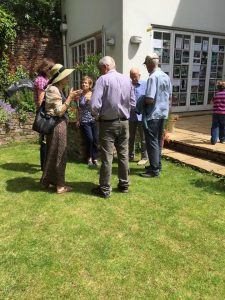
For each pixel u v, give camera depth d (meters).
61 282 2.64
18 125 7.71
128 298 2.47
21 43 10.98
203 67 9.78
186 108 9.79
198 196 4.30
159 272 2.76
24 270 2.79
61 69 4.18
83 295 2.50
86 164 5.79
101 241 3.21
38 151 6.86
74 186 4.67
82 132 5.82
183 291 2.54
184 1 8.75
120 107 3.98
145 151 5.76
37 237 3.29
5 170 5.45
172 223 3.58
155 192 4.44
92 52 9.80
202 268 2.81
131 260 2.92
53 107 4.10
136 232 3.39
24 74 10.86
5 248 3.11
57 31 11.61
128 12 7.88
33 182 4.85
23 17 10.98
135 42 7.99
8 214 3.79
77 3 10.23
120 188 4.43
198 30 9.21
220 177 5.00
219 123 6.07
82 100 5.50
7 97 9.45
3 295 2.50
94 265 2.85
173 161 5.94
